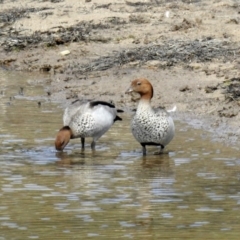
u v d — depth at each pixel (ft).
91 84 70.38
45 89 70.59
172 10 93.30
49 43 86.02
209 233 33.60
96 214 36.32
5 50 87.10
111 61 75.92
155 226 34.58
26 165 45.65
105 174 43.57
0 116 59.06
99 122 49.60
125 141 52.13
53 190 40.27
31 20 95.76
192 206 37.47
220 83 65.41
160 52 75.87
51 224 34.88
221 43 77.36
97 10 96.48
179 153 48.34
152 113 47.91
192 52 74.69
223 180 41.96
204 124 56.18
